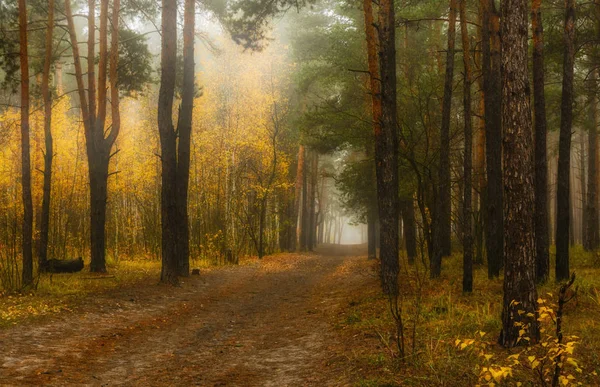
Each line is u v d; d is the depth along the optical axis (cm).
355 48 2225
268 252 3731
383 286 1278
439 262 1471
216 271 2216
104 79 1988
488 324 845
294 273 2330
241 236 3403
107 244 3000
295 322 1129
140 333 995
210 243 2705
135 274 1903
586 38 1631
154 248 2717
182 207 1928
